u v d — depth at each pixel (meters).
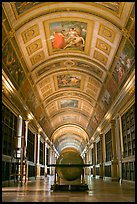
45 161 37.66
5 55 14.81
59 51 20.28
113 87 20.81
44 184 16.73
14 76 17.50
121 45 15.97
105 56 19.19
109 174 25.34
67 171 11.09
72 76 24.88
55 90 28.61
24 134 21.67
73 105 35.22
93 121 36.78
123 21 14.21
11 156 17.22
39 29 16.53
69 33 17.75
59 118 41.34
